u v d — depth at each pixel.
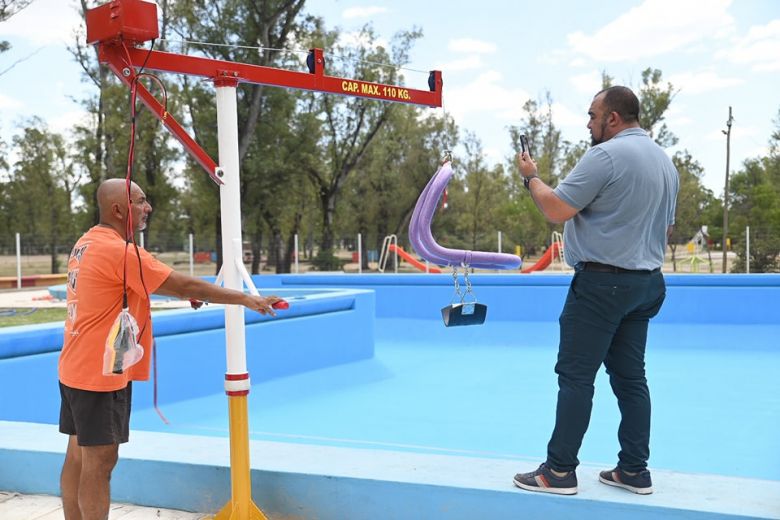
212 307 6.76
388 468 2.94
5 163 41.88
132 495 3.20
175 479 3.12
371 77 28.92
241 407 2.68
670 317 10.45
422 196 2.93
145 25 2.40
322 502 2.89
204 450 3.29
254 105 27.28
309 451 3.23
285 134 29.25
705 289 10.34
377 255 27.41
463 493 2.69
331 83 2.90
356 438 5.23
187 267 25.27
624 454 2.65
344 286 12.67
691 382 7.06
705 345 9.37
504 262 3.04
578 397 2.59
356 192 38.19
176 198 36.72
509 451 4.85
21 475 3.39
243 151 27.47
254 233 31.89
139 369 2.59
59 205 42.44
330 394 6.79
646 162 2.52
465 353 9.16
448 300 11.34
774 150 37.91
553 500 2.58
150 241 25.05
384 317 11.77
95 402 2.43
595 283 2.55
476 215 39.12
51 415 5.08
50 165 42.09
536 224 41.66
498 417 5.80
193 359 6.30
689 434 5.18
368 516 2.82
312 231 38.62
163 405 6.01
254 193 29.72
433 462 3.03
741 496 2.54
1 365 4.77
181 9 26.83
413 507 2.76
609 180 2.50
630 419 2.64
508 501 2.63
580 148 44.38
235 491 2.70
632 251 2.52
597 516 2.53
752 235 23.12
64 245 25.12
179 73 2.57
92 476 2.49
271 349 7.01
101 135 30.70
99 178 31.22
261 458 3.11
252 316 6.81
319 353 7.59
